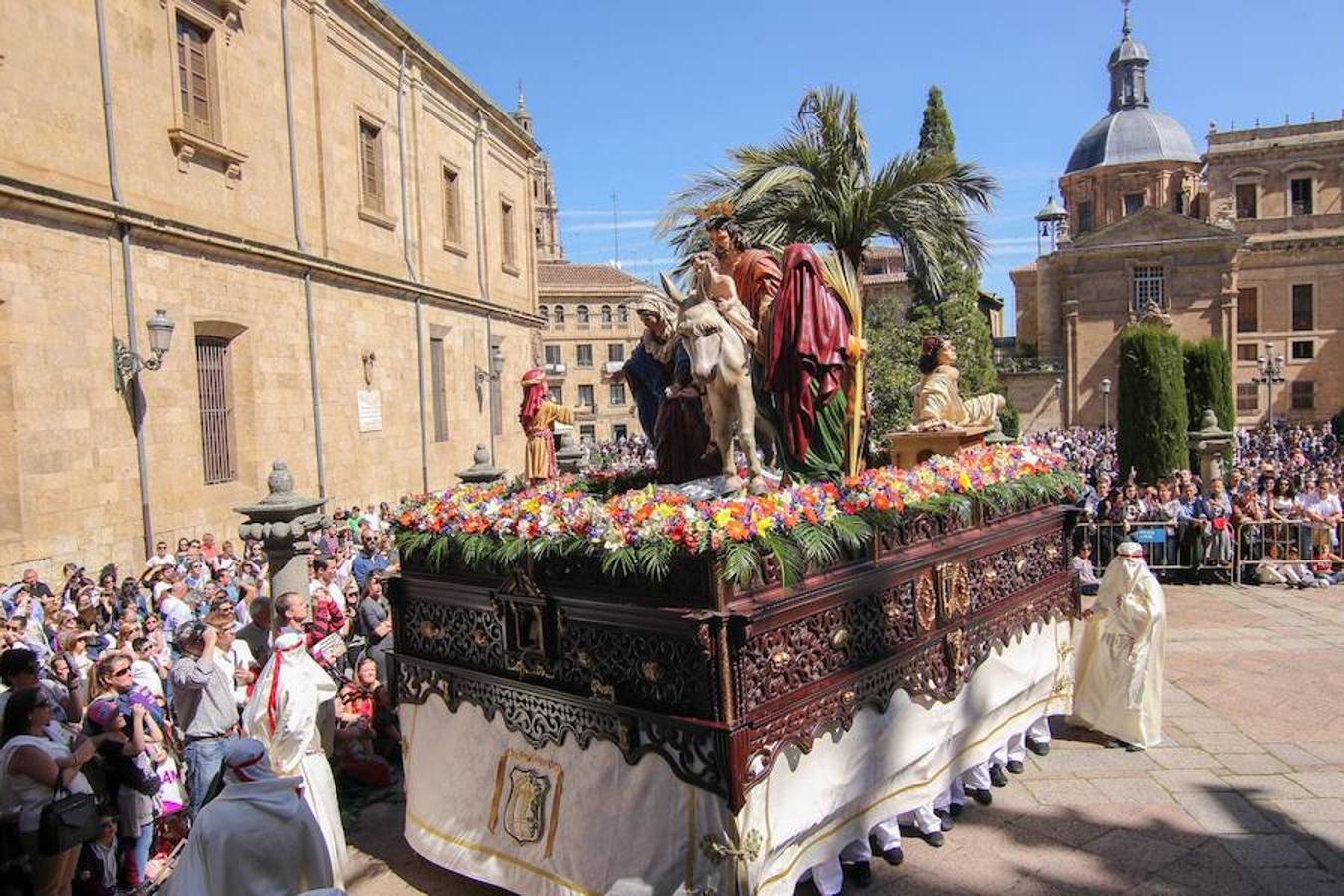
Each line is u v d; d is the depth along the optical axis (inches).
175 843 257.3
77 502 521.0
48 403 505.7
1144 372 698.2
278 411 713.6
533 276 1341.0
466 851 215.8
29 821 195.0
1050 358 2281.0
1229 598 500.7
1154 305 2044.8
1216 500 551.5
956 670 240.5
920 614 229.5
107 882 225.9
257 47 703.7
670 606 176.6
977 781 253.3
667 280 227.8
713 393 221.0
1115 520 555.2
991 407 331.0
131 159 571.2
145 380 570.9
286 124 740.0
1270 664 372.8
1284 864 213.6
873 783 210.8
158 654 304.7
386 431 882.1
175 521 593.3
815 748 193.8
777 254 317.4
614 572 181.2
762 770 174.6
